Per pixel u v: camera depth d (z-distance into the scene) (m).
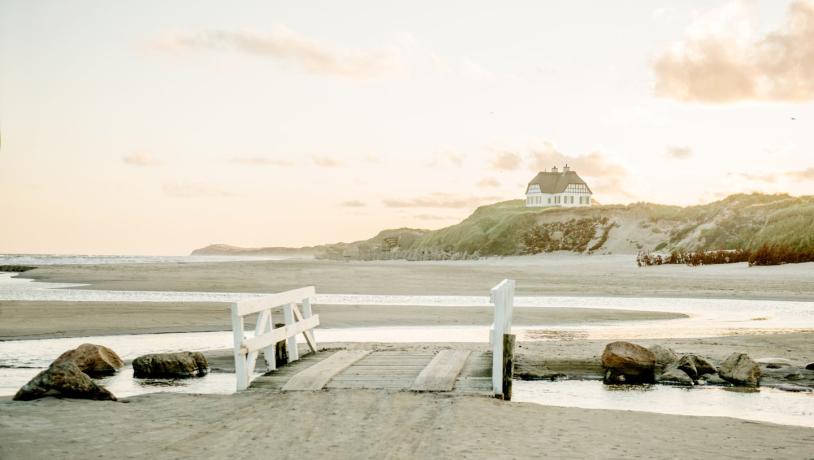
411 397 9.88
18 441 7.06
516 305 29.25
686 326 22.33
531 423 8.38
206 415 8.59
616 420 8.78
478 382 10.77
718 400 11.52
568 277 49.06
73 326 21.39
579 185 151.50
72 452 6.65
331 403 9.42
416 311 26.25
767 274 46.91
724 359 14.98
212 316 24.08
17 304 27.47
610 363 13.24
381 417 8.52
